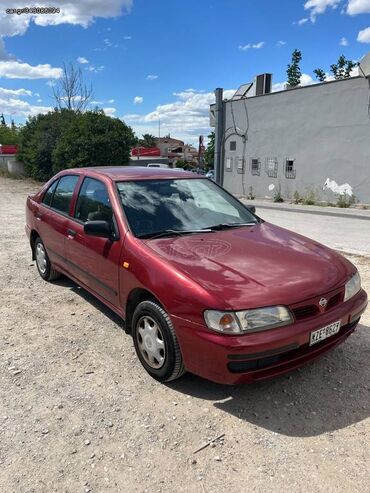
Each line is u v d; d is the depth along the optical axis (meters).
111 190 4.18
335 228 11.12
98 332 4.27
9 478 2.43
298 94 19.20
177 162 51.69
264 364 2.86
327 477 2.43
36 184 25.38
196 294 2.93
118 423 2.90
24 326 4.43
